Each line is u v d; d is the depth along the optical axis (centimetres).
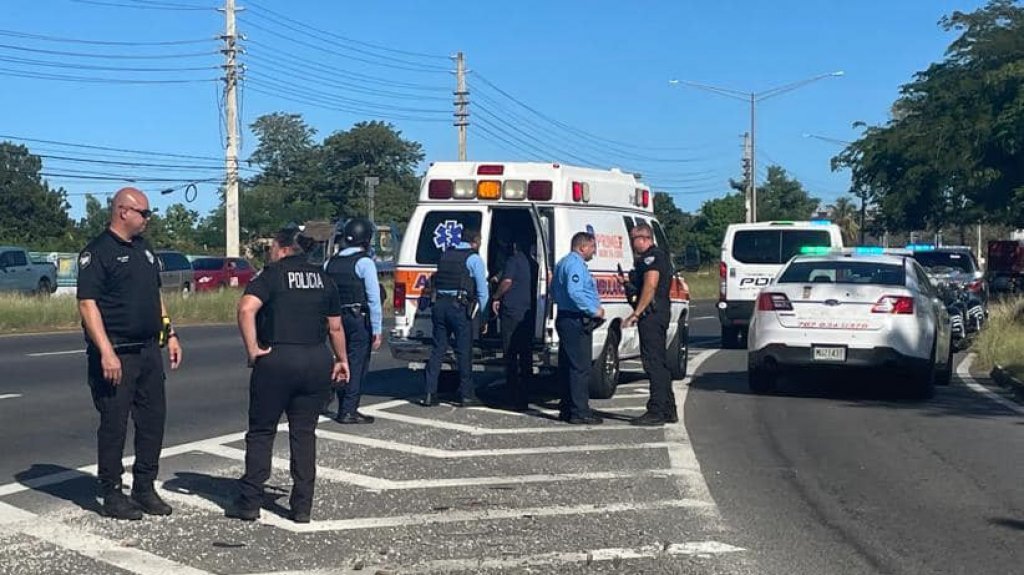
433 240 1304
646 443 1055
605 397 1346
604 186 1363
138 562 671
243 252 6072
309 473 762
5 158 7325
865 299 1298
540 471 927
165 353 1975
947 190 3791
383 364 1811
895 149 3869
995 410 1270
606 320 1324
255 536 729
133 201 744
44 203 7338
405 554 690
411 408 1274
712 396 1390
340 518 775
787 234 2088
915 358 1298
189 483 882
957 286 2302
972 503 820
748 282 2092
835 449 1026
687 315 1597
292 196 6444
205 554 689
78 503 817
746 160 5594
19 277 3666
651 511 794
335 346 782
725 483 884
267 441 763
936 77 3891
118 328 744
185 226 7462
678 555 686
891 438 1084
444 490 858
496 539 722
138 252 753
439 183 1301
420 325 1301
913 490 861
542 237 1255
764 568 661
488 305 1289
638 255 1159
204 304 3105
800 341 1312
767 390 1395
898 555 688
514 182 1276
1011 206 3494
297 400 758
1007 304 2241
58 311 2742
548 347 1231
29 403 1314
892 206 3862
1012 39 3722
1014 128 3306
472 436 1090
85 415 1227
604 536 729
